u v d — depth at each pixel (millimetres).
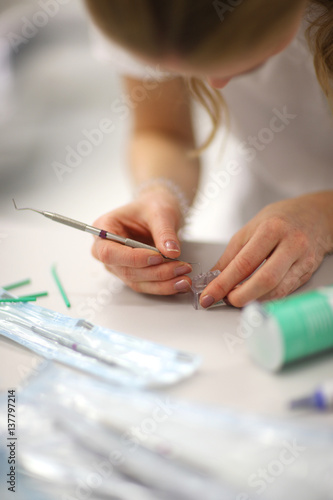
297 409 446
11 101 2488
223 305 657
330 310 487
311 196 745
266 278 604
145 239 761
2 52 2455
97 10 589
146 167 985
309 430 419
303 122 1062
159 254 657
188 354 532
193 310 651
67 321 620
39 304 690
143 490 377
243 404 460
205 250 824
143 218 760
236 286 649
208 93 947
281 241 627
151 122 1089
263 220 661
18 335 597
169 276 661
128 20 587
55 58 2600
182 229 906
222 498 363
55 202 1877
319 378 487
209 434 420
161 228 692
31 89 2539
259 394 472
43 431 433
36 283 758
